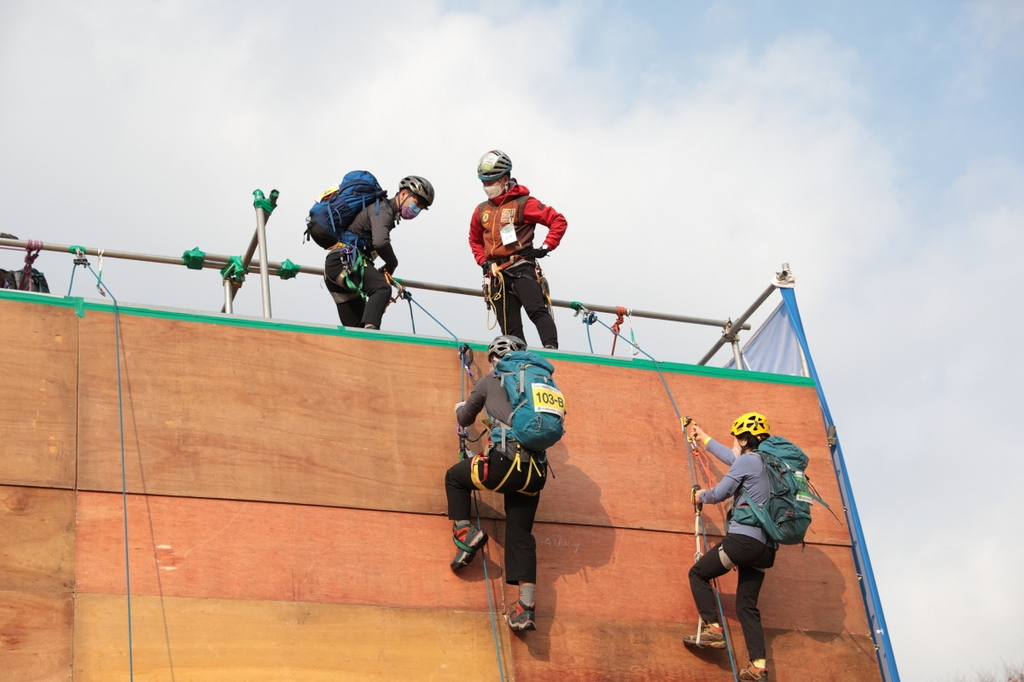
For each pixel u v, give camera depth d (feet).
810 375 31.50
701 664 26.40
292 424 25.52
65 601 22.03
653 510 27.99
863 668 27.91
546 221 30.07
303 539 24.41
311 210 28.84
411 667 23.86
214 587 23.24
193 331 25.66
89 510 23.08
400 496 25.66
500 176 30.48
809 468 30.27
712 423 29.81
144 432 24.23
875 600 28.55
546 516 26.94
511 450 24.22
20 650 21.29
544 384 24.47
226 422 24.99
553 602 25.91
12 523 22.34
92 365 24.48
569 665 25.26
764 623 27.66
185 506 23.85
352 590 24.25
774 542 25.53
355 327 29.17
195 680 22.16
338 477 25.34
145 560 23.02
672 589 27.14
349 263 28.04
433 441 26.58
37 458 23.12
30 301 24.56
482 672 24.39
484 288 30.48
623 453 28.48
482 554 25.71
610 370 29.55
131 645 22.08
